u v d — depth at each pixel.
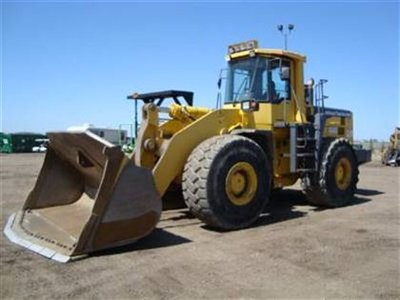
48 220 6.49
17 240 5.99
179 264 5.16
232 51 8.71
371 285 4.52
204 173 6.59
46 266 5.06
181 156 6.98
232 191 6.87
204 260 5.31
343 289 4.41
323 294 4.28
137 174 5.65
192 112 7.78
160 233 6.59
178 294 4.27
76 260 5.26
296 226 7.20
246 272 4.89
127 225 5.58
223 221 6.71
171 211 8.24
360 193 11.38
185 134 7.03
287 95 8.55
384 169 20.91
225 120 7.59
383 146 31.86
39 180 6.99
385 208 8.99
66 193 7.16
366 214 8.30
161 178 6.75
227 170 6.75
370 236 6.50
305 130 8.60
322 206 9.20
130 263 5.18
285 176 8.62
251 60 8.43
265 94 8.25
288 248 5.84
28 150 55.78
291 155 8.24
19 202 9.88
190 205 6.71
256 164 7.16
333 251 5.71
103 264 5.14
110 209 5.46
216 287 4.45
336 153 9.08
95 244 5.43
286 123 8.38
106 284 4.54
